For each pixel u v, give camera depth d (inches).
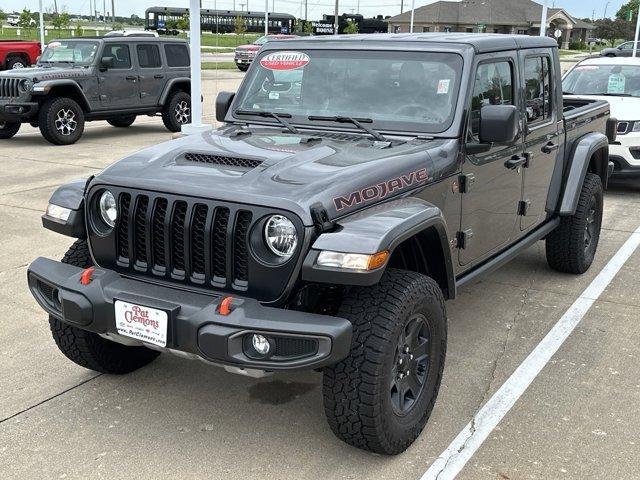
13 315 200.1
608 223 315.3
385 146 150.6
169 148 149.7
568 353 180.4
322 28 2185.0
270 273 122.2
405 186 139.7
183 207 129.0
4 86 494.3
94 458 133.1
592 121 247.1
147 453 134.9
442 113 157.3
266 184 126.0
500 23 2748.5
